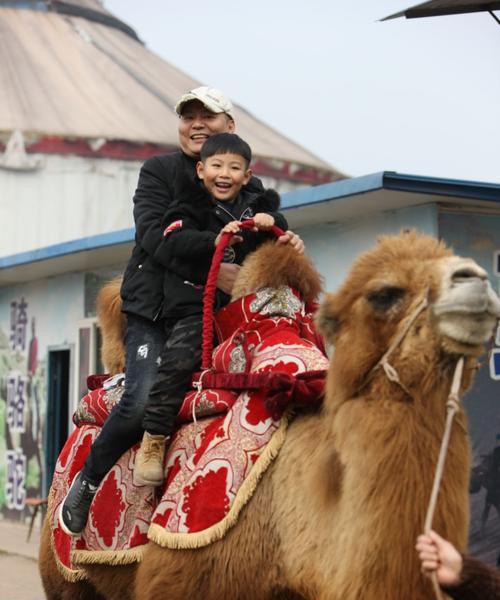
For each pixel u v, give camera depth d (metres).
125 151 32.09
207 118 5.99
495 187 9.71
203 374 5.13
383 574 3.98
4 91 35.94
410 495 3.98
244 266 5.24
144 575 4.84
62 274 15.80
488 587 3.73
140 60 47.16
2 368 17.28
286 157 35.81
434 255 4.23
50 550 6.18
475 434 9.92
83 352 15.04
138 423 5.32
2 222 30.38
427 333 4.03
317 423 4.59
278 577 4.49
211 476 4.71
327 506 4.26
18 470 16.59
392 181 9.31
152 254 5.48
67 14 48.41
